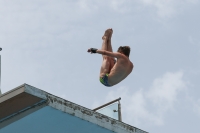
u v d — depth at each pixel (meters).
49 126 11.50
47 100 10.66
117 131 11.93
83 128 11.70
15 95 10.24
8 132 11.61
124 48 11.97
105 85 11.99
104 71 11.96
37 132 11.66
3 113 10.86
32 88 10.39
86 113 11.45
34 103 10.70
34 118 11.09
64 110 10.99
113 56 11.70
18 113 10.98
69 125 11.54
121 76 11.80
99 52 11.65
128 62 11.87
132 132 12.21
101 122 11.68
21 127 11.40
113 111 13.49
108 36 12.14
